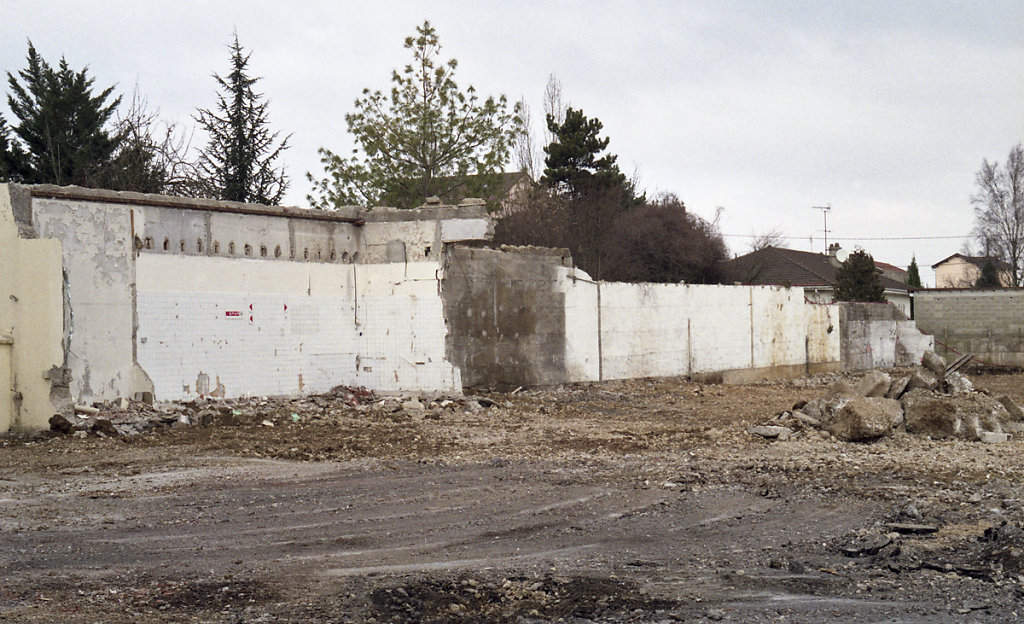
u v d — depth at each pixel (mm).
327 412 21156
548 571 8766
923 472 13844
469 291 24828
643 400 26328
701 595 8055
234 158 47938
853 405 17656
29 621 7105
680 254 54781
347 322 24250
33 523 10664
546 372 27156
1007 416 18047
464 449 16578
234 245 21781
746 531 10469
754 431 17812
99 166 41625
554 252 27578
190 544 9766
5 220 18531
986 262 74438
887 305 44000
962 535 10164
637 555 9430
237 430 18500
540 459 15398
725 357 34219
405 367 24266
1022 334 45750
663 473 13891
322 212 23625
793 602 7875
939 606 7777
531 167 55469
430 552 9523
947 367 22016
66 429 17688
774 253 61969
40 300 18172
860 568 8945
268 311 22328
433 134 39594
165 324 20250
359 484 13156
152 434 17938
